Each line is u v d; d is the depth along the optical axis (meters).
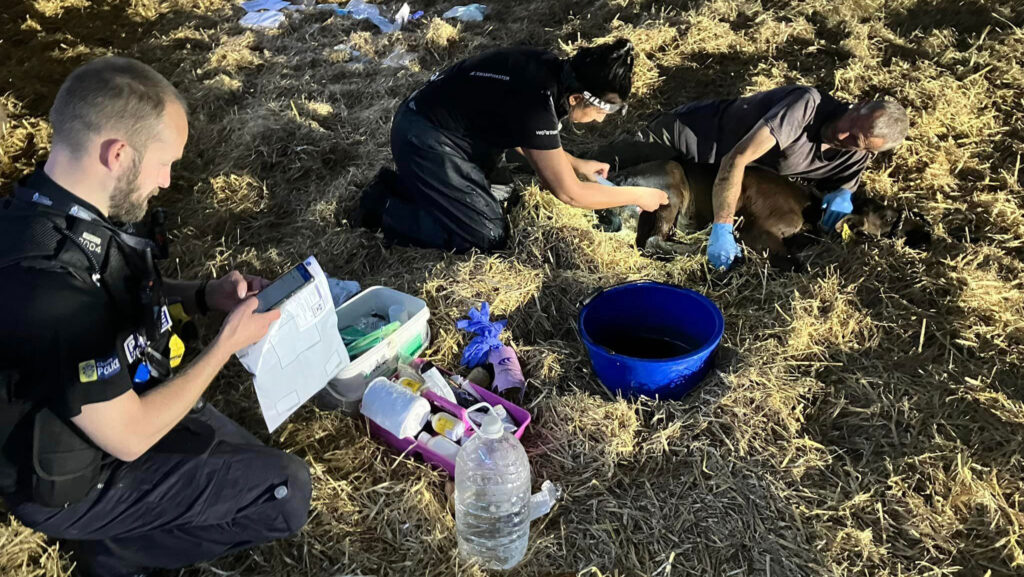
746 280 3.32
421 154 3.28
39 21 6.34
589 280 3.23
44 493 1.79
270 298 2.26
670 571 2.28
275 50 5.71
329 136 4.40
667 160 3.68
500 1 6.06
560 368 2.89
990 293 3.07
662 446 2.58
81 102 1.65
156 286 1.91
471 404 2.72
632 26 5.09
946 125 3.93
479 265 3.29
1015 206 3.46
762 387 2.75
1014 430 2.62
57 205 1.70
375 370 2.72
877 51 4.55
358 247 3.56
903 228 3.39
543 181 3.16
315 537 2.37
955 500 2.42
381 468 2.54
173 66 5.62
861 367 2.93
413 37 5.60
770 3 5.13
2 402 1.69
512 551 2.29
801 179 3.62
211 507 2.09
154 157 1.78
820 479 2.52
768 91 3.55
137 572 2.23
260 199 3.99
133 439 1.81
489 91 3.05
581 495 2.49
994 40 4.45
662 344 3.05
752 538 2.35
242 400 2.81
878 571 2.26
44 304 1.63
